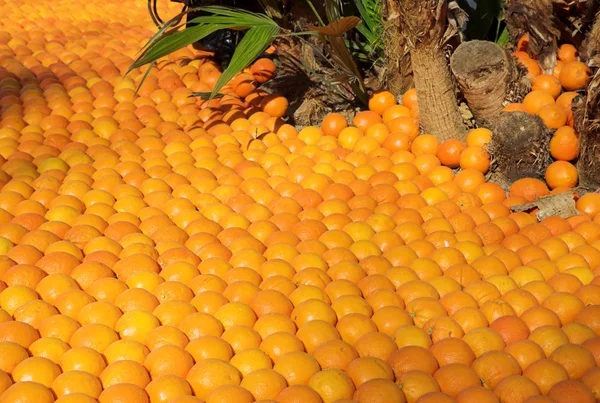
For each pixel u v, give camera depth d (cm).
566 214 218
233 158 240
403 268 190
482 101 247
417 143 246
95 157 242
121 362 160
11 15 350
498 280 187
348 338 170
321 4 276
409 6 233
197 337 169
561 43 283
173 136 255
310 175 229
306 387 154
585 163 230
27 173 229
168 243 199
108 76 293
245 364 161
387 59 269
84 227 202
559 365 160
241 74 283
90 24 350
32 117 262
